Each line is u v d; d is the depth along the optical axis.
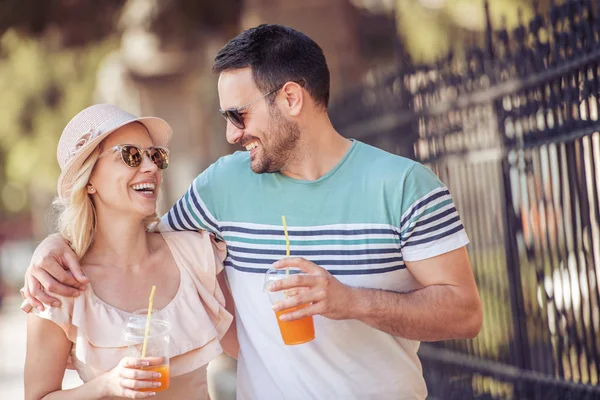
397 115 5.87
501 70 4.38
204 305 3.09
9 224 35.22
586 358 3.78
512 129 4.38
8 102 16.03
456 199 5.18
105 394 2.64
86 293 2.89
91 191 2.98
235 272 3.13
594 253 3.67
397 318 2.79
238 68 2.98
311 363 3.00
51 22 9.39
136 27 9.71
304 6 10.05
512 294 4.50
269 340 3.05
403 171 2.95
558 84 3.83
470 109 4.86
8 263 31.42
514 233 4.47
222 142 9.48
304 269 2.68
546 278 4.41
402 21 12.52
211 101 9.63
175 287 3.06
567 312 3.93
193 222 3.21
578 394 3.85
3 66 15.81
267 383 3.07
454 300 2.90
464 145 4.95
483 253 5.10
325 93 3.05
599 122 3.53
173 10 9.28
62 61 15.26
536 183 4.10
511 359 4.62
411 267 3.00
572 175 3.76
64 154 2.98
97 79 14.91
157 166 3.02
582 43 3.60
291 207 3.04
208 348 2.99
